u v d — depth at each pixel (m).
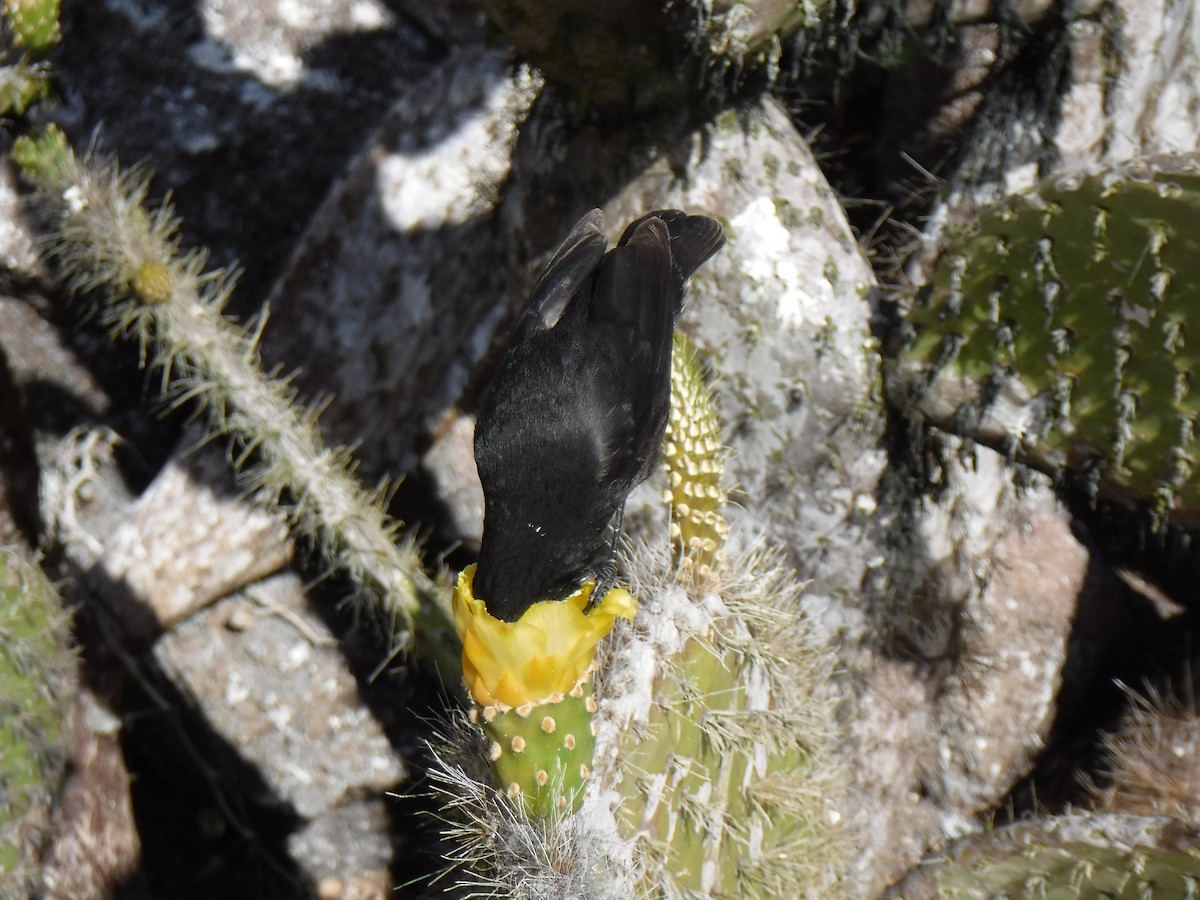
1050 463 1.03
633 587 0.98
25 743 1.09
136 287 1.07
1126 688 1.09
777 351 1.07
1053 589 1.13
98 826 1.13
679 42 1.04
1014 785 1.13
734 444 1.08
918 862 1.09
